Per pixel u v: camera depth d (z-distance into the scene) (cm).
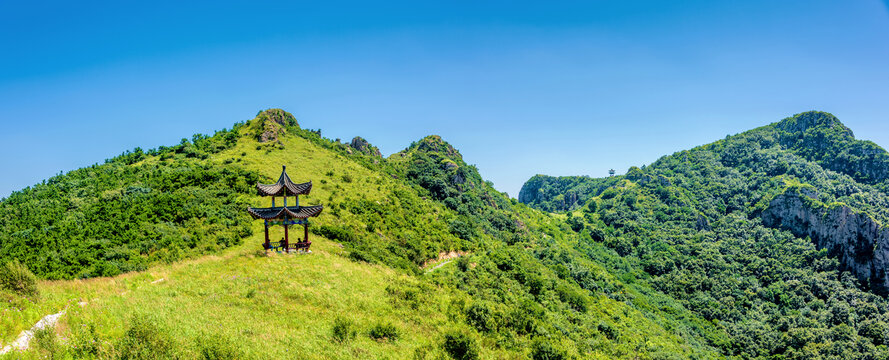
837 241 15925
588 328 7138
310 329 3481
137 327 2570
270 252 5191
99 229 5975
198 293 3806
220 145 11244
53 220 6456
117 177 8494
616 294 11169
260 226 6700
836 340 10469
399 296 4681
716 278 14788
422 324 4175
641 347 7144
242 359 2784
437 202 13025
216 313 3447
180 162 9762
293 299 4000
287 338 3247
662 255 16688
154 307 3356
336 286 4491
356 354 3247
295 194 5116
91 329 2706
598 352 5909
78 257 5000
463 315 4806
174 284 3969
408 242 7731
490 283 7412
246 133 12394
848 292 13575
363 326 3759
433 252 8062
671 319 10988
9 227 6319
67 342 2511
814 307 12962
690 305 12950
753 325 11638
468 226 10912
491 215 14138
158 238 5841
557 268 11000
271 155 10994
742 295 13838
